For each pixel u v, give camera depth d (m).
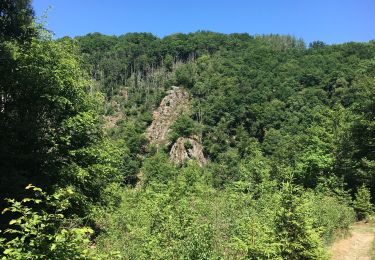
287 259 9.70
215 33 170.25
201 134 108.12
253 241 9.76
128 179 82.81
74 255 5.52
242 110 102.94
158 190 28.75
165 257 9.22
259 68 115.06
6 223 11.79
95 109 19.25
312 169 33.31
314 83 93.56
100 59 165.75
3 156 14.23
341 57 96.38
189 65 146.38
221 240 11.62
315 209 16.80
